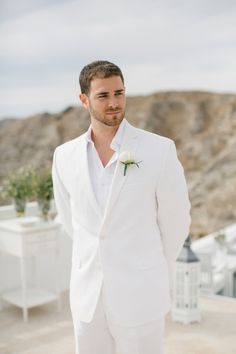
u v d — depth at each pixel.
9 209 4.48
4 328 3.77
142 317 1.86
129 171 1.83
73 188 1.94
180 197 1.91
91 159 1.91
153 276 1.88
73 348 3.39
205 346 3.36
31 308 4.20
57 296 4.13
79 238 1.95
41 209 4.10
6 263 4.26
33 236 3.90
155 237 1.92
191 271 3.73
